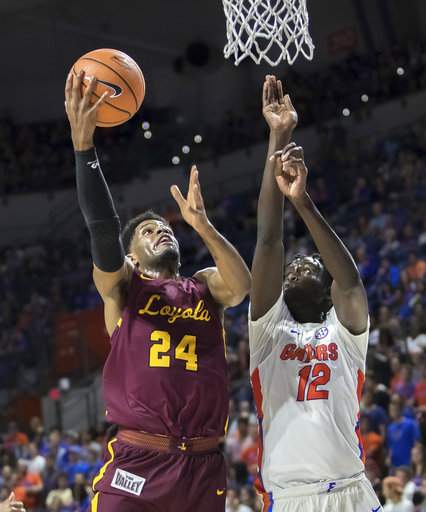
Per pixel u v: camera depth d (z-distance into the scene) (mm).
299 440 3713
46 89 21156
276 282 3834
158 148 19812
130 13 20156
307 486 3691
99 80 3641
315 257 4051
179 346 3682
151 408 3604
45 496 10734
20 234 20016
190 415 3619
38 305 16812
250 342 3910
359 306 3760
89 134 3629
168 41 20266
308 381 3781
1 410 15211
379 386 9195
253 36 4062
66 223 19578
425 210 13891
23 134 20922
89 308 16781
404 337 10672
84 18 20344
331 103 18359
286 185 3711
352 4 18797
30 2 19984
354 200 15469
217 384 3680
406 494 7570
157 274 3881
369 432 8578
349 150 17156
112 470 3613
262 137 18828
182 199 3709
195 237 16984
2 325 17141
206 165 19172
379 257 13172
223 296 3805
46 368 15734
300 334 3867
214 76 20094
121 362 3699
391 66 17922
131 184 19500
